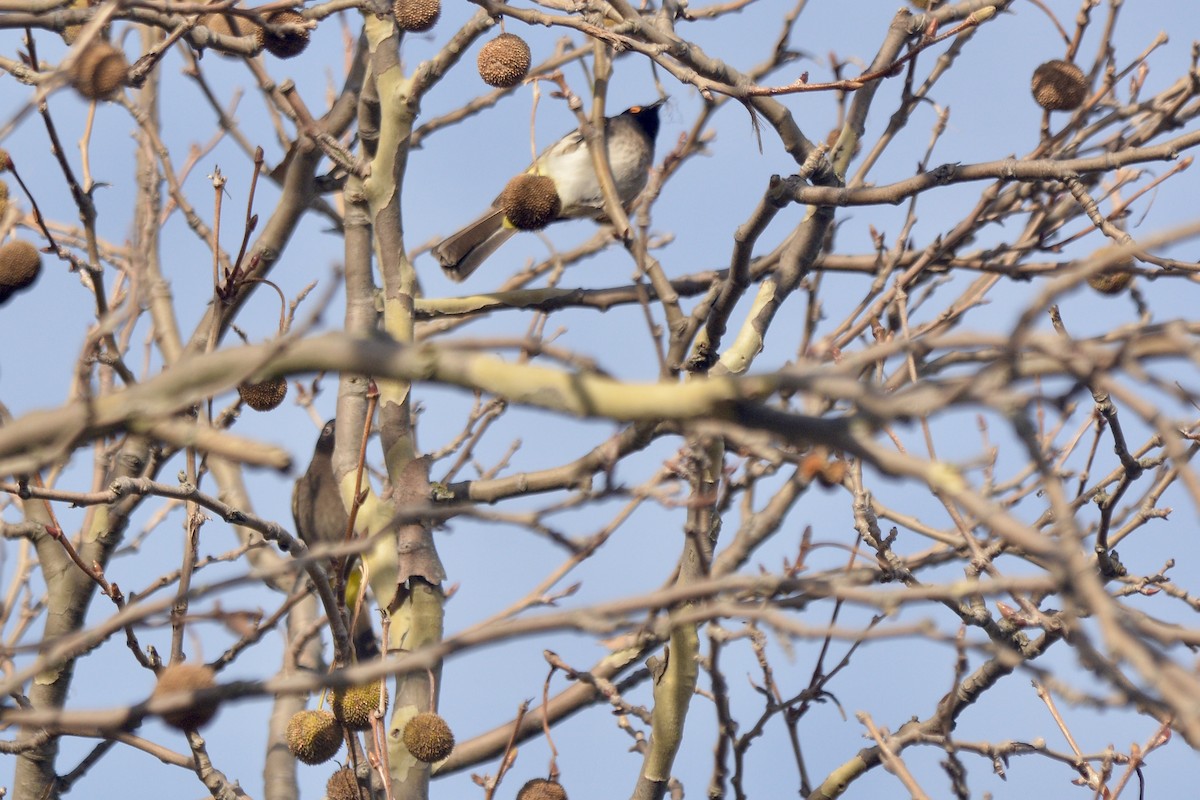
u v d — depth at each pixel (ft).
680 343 37.06
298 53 43.70
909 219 44.57
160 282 49.39
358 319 43.55
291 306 35.81
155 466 38.63
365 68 50.03
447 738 34.09
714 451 34.06
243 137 51.75
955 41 44.93
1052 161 37.73
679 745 36.96
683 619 20.04
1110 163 37.29
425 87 43.86
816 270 47.73
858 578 36.83
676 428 33.55
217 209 34.45
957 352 42.80
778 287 43.29
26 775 40.63
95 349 33.76
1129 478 37.91
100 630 20.86
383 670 19.35
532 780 33.37
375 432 44.78
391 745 37.19
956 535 40.96
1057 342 16.80
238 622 29.53
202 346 44.88
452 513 22.02
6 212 40.57
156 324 48.88
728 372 42.29
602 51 43.29
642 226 38.47
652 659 37.40
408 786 36.86
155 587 40.83
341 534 40.52
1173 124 45.21
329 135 44.06
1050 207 46.39
